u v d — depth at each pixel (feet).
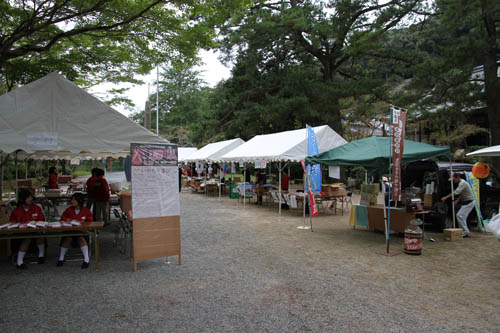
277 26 63.00
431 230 31.81
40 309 13.58
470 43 43.24
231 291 15.85
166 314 13.29
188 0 23.80
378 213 29.43
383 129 79.82
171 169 19.75
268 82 72.49
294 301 14.73
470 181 31.14
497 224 21.91
